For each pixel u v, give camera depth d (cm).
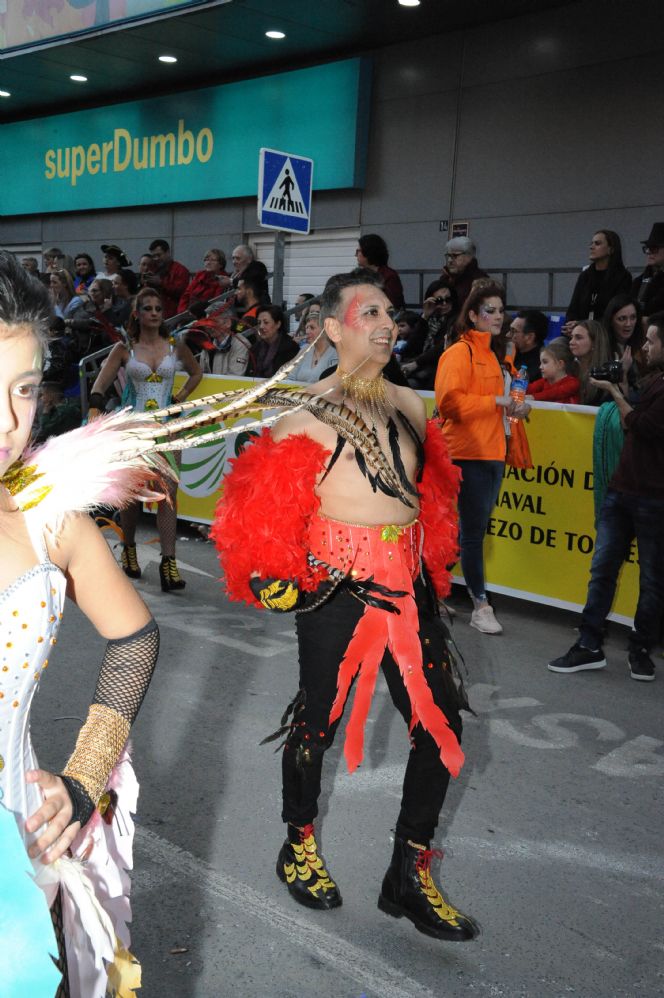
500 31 1102
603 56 1014
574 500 557
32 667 136
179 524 820
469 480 527
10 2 1359
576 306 771
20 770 139
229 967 254
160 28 1192
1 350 129
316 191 1318
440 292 741
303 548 263
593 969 260
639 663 479
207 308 952
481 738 404
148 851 307
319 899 280
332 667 267
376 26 1141
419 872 272
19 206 1825
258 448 265
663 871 309
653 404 447
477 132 1136
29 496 144
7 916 124
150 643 156
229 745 388
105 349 855
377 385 275
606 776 373
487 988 250
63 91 1597
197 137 1462
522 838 325
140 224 1606
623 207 1016
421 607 270
